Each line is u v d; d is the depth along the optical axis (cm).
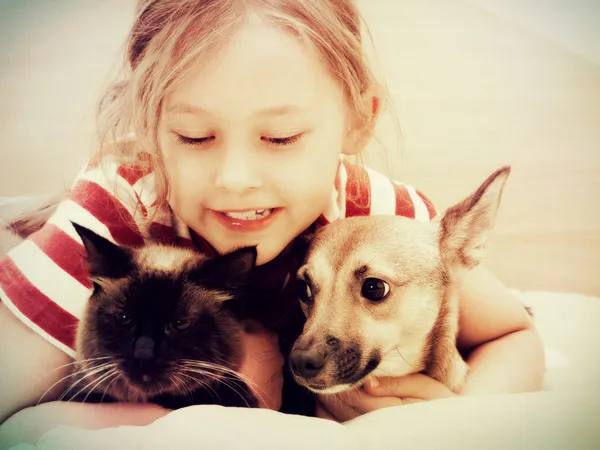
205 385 38
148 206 47
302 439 32
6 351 40
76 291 42
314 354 36
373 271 39
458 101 57
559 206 55
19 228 53
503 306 47
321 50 38
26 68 57
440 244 42
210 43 36
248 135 37
